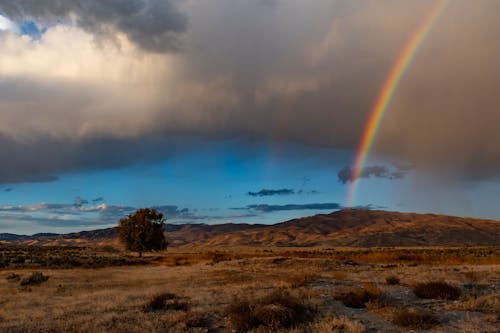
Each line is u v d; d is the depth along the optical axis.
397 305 14.94
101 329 12.38
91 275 37.12
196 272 35.00
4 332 12.80
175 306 15.59
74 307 17.42
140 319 13.68
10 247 103.00
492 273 24.84
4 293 25.77
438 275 24.44
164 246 77.62
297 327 11.84
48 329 12.88
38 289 27.20
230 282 25.66
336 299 16.53
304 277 23.36
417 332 11.40
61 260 53.81
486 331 10.99
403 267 33.12
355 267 33.84
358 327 11.51
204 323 13.13
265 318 12.29
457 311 13.75
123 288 26.08
